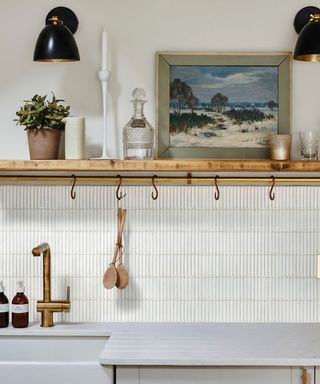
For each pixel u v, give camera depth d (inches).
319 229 116.0
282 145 110.7
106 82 113.1
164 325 113.4
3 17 115.6
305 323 115.5
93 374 93.7
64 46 103.7
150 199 116.0
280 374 93.0
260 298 116.0
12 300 111.5
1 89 115.9
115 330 109.2
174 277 116.0
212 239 116.0
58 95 116.0
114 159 113.0
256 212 115.9
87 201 115.9
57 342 109.0
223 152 115.2
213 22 115.9
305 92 116.1
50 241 115.8
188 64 115.1
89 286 115.8
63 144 114.7
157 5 115.9
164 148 115.1
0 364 94.3
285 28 115.9
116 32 116.0
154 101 116.2
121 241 114.6
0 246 115.8
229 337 104.4
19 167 106.3
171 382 93.1
